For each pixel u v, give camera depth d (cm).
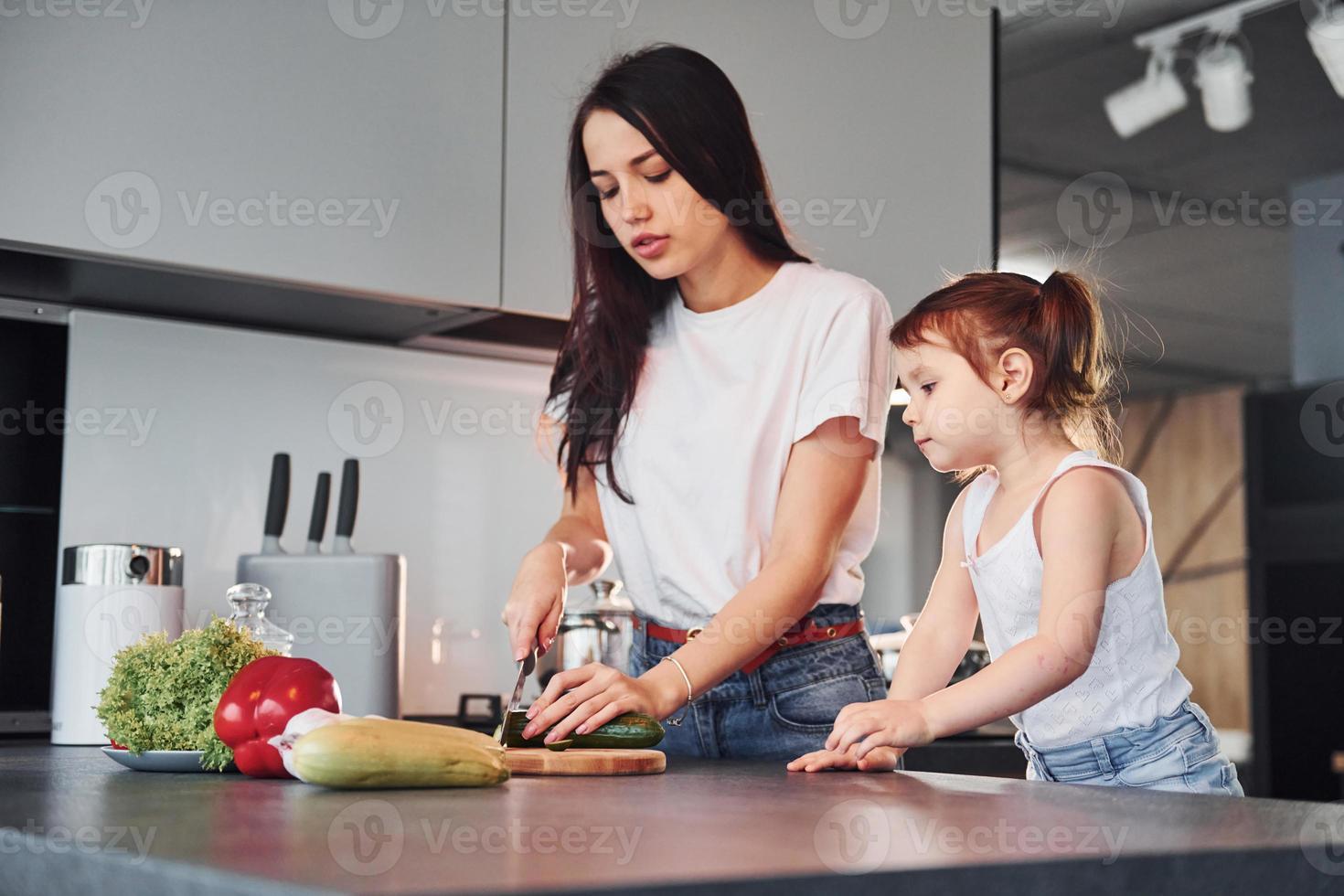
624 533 158
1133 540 137
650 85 143
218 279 189
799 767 114
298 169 191
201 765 113
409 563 220
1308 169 369
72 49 177
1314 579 407
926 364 146
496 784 97
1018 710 122
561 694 122
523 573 139
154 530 200
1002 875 58
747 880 53
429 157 201
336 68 195
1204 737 140
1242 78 309
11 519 195
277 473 198
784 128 232
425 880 52
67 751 150
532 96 211
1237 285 462
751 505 147
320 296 200
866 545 148
